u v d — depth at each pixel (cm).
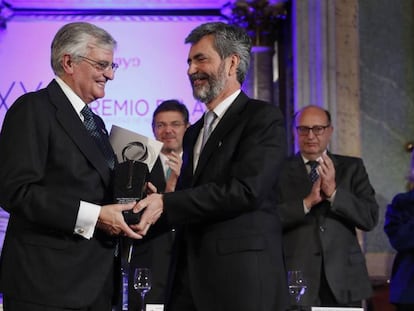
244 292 438
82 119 472
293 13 965
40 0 991
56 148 449
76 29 470
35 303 435
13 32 993
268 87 1004
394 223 698
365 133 945
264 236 450
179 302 468
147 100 991
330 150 927
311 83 940
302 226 647
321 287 636
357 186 677
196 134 501
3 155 443
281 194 676
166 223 501
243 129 463
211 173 459
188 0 998
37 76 988
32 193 433
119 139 496
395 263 700
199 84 474
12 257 445
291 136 982
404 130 950
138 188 454
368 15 962
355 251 651
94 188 455
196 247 456
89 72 468
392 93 954
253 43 1002
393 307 900
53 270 438
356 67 952
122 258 482
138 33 1002
